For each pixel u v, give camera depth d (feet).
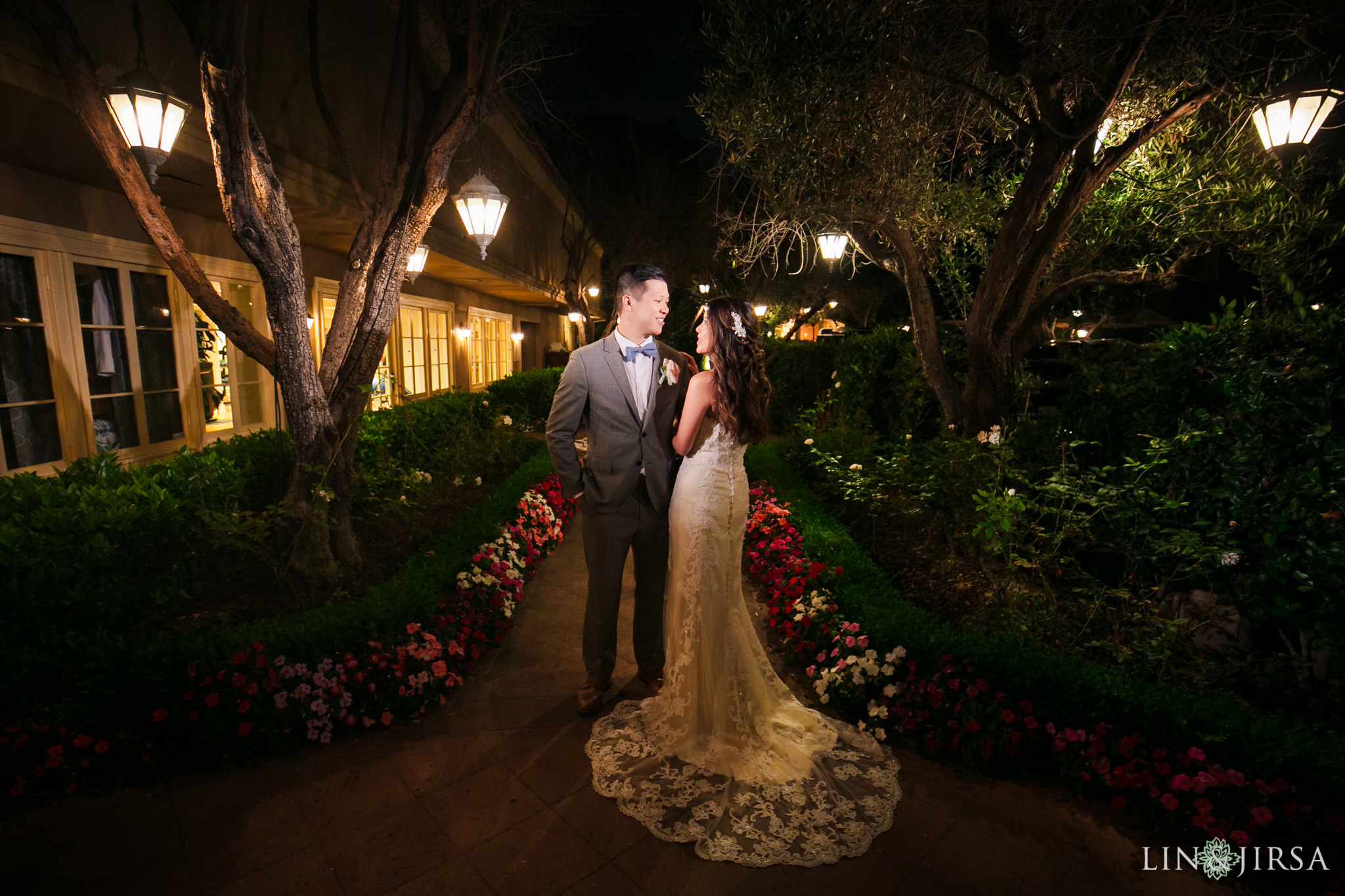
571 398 8.73
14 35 9.20
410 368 33.94
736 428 7.94
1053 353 26.22
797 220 15.64
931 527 14.21
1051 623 10.23
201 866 6.56
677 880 6.44
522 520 16.25
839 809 7.29
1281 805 6.61
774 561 14.35
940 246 20.71
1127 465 11.38
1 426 12.67
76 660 8.61
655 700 9.21
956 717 8.23
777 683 9.11
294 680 8.65
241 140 10.02
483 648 10.85
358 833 7.04
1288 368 9.65
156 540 11.08
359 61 21.54
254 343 11.53
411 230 12.56
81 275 14.44
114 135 9.96
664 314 8.63
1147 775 7.11
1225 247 17.40
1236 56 12.14
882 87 13.05
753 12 12.70
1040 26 12.34
